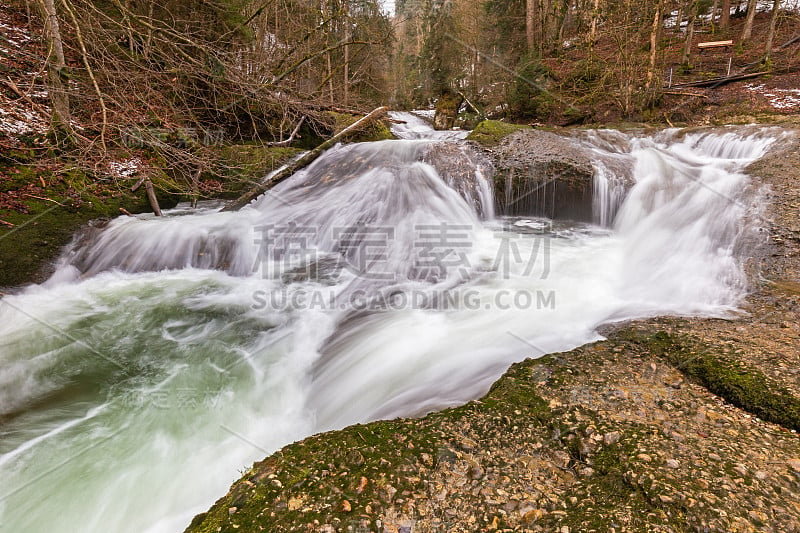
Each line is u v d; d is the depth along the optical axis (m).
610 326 3.21
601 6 12.72
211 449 2.56
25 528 2.09
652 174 6.23
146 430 2.71
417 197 6.11
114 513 2.15
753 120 9.23
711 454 1.80
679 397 2.26
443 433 2.05
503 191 6.53
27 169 5.40
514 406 2.23
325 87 15.98
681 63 13.31
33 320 3.81
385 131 10.14
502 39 16.70
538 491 1.69
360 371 3.22
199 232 5.43
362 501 1.66
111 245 5.09
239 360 3.47
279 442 2.62
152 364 3.39
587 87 12.60
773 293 3.43
